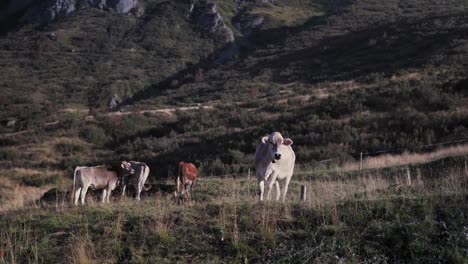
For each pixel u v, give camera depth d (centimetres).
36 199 1723
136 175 1483
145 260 804
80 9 13950
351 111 3706
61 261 830
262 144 1096
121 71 9581
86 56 10606
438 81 4069
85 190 1367
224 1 14925
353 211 868
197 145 3938
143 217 941
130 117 5491
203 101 6494
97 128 5266
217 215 916
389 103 3634
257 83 6888
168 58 10669
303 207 911
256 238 828
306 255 772
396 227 807
